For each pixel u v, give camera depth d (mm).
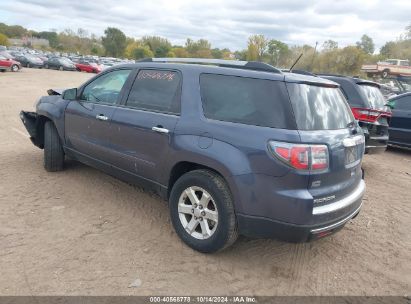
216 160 3498
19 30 147375
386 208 5574
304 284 3502
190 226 3844
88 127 5039
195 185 3729
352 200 3719
